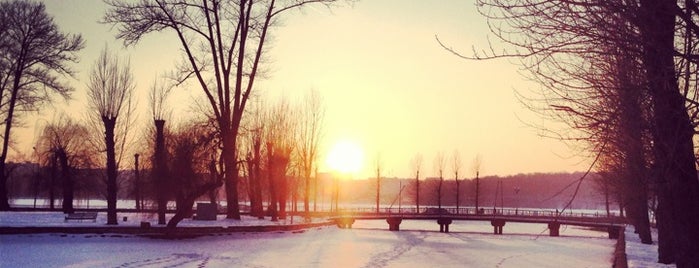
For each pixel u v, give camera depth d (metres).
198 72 42.47
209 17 42.28
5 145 53.69
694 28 6.99
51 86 52.75
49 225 31.28
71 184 61.62
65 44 53.38
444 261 30.70
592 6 7.38
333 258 28.80
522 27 7.88
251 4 43.44
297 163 72.88
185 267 22.53
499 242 51.06
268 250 30.73
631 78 7.96
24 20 52.12
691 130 7.54
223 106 43.22
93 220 40.31
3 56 51.69
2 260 22.23
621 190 32.91
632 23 7.37
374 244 40.69
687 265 8.83
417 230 73.62
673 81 7.29
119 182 80.00
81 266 21.41
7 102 52.19
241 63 43.50
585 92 8.52
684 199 8.68
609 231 62.75
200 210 46.00
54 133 66.12
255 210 60.62
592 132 8.98
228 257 26.56
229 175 47.25
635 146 9.29
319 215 76.06
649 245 35.47
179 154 48.12
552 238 60.97
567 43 7.70
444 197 162.50
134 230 32.31
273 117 66.94
